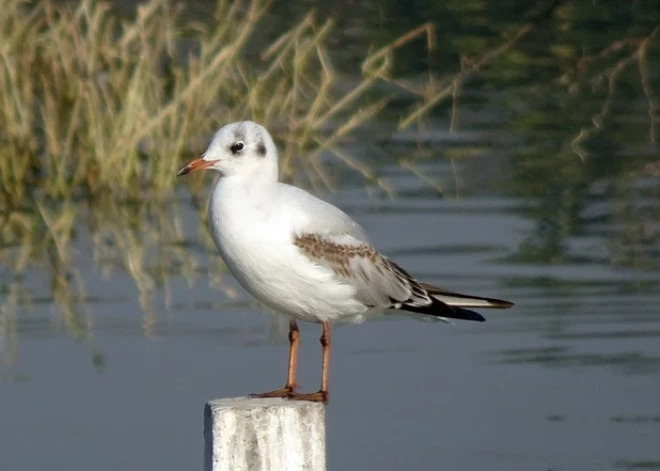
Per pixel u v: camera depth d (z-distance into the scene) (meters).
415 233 16.72
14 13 19.28
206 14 23.94
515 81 23.67
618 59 24.25
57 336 13.95
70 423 12.20
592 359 13.17
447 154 20.39
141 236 17.69
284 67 20.27
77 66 19.41
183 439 11.95
